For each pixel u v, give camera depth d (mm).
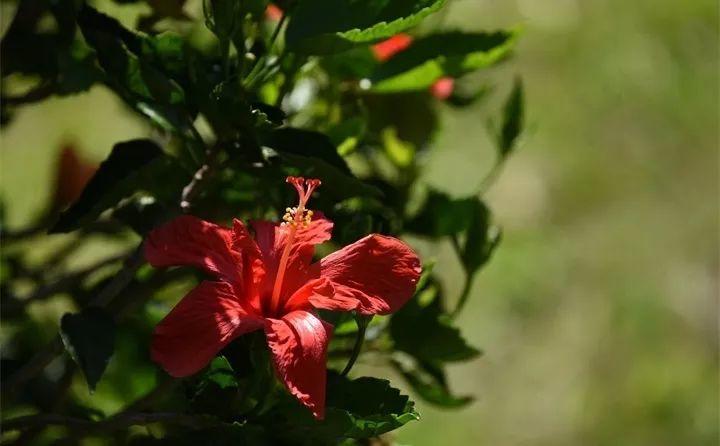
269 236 1436
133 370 1604
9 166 3812
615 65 4664
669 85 4582
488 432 3494
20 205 3629
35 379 1589
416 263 1410
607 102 4527
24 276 1666
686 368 3658
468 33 1526
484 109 4414
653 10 4867
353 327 1508
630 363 3691
